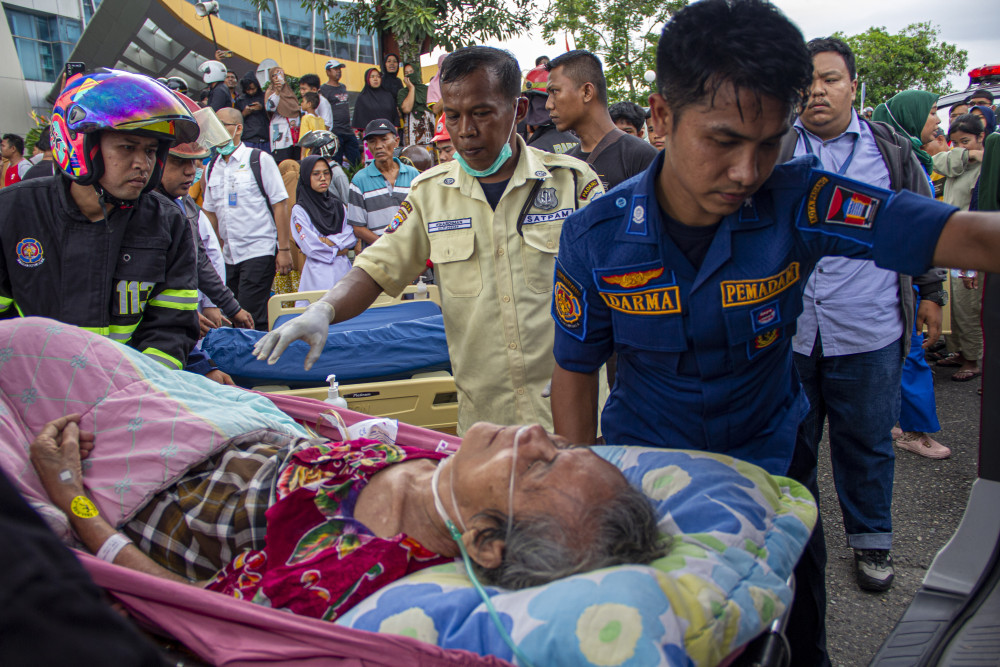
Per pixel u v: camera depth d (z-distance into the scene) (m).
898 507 3.32
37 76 17.50
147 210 2.28
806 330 2.47
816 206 1.33
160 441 1.80
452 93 2.10
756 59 1.06
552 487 1.33
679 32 1.14
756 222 1.35
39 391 1.87
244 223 5.09
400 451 1.76
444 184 2.29
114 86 2.01
